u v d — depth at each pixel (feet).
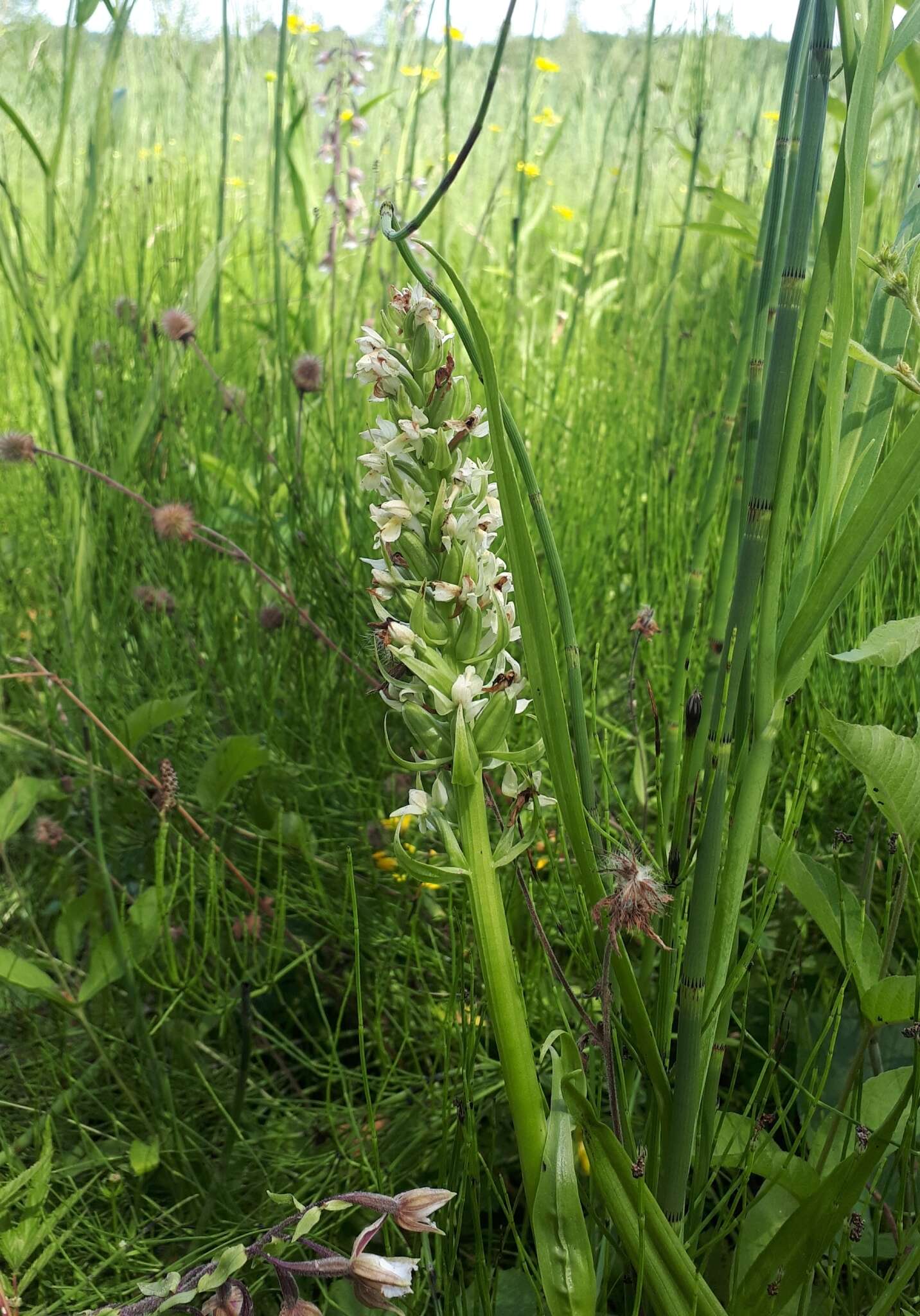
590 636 1.70
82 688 1.47
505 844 0.76
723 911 0.75
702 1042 0.77
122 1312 0.72
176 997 1.15
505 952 0.74
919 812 0.80
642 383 2.40
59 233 2.07
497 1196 0.95
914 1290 0.91
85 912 1.20
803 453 1.68
